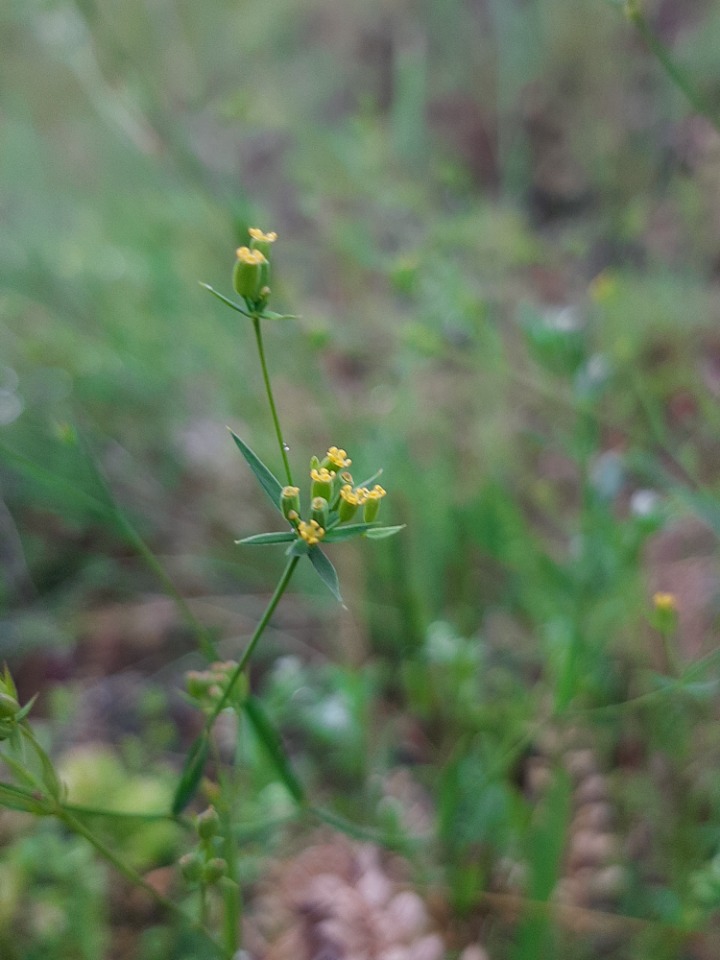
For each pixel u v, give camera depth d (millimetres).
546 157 247
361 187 199
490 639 166
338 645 169
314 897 130
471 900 128
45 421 189
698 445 177
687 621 156
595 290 166
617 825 137
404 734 156
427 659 152
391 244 224
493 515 159
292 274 219
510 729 136
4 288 199
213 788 100
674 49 234
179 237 208
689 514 165
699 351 201
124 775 139
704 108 130
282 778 111
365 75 271
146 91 184
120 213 210
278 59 268
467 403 194
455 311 170
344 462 85
